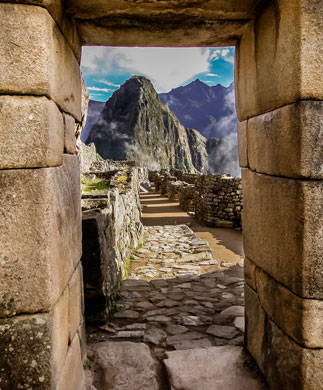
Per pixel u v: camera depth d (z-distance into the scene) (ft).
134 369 8.76
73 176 7.47
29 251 5.36
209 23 7.89
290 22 5.86
